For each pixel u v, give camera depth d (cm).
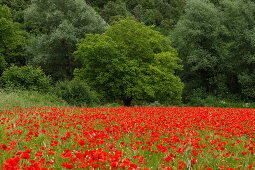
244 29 2875
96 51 2008
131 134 567
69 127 605
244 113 959
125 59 2100
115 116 822
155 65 2234
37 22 3284
